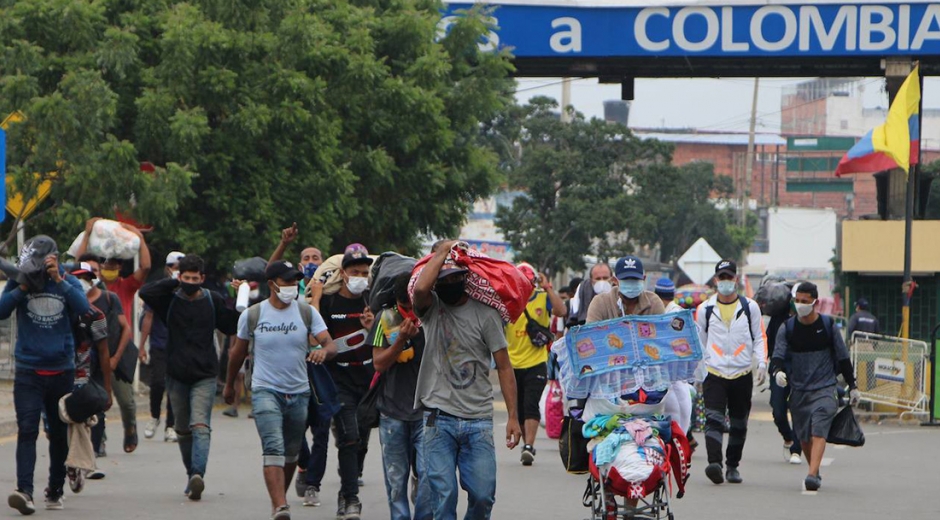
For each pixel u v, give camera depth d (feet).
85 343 47.98
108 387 48.37
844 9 126.21
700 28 127.95
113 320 59.77
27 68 93.97
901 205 130.82
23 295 45.32
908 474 62.75
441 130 117.50
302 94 102.37
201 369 50.96
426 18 119.65
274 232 103.71
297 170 106.52
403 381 40.01
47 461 60.85
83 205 94.12
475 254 35.65
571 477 59.00
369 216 116.78
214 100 100.42
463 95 123.95
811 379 56.08
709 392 57.77
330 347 45.24
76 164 92.27
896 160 111.96
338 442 45.93
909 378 94.32
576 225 232.94
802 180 422.82
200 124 97.04
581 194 235.40
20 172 90.99
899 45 125.29
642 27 128.77
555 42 129.49
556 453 68.95
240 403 95.86
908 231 111.45
